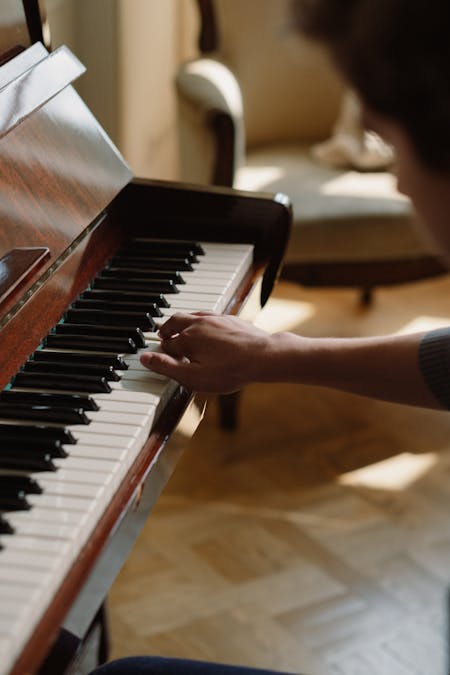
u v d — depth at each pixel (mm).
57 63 1414
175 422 1121
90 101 2938
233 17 2857
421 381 1147
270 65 2924
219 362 1179
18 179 1255
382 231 2586
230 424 2654
